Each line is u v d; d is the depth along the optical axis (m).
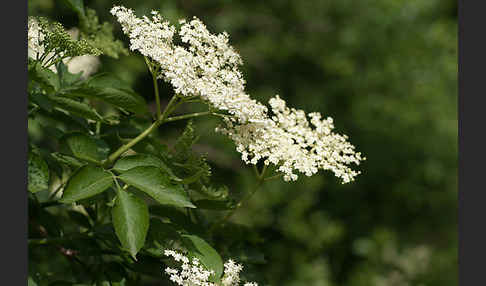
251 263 1.27
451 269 2.94
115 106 1.20
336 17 3.55
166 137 2.86
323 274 2.68
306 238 2.66
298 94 3.46
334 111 3.51
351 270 3.09
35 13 2.04
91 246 1.23
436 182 3.50
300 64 3.57
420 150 3.51
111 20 2.61
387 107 3.42
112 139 1.25
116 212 1.11
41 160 1.14
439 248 3.46
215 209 1.25
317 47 3.48
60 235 1.24
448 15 3.92
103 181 1.12
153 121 1.29
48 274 1.29
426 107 3.48
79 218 1.26
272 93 3.37
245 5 3.47
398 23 3.50
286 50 3.43
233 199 1.27
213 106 1.20
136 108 1.20
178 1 3.15
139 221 1.11
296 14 3.55
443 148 3.51
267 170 1.25
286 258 2.67
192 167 1.21
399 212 3.51
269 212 2.68
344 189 3.38
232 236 1.29
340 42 3.47
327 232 2.71
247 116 1.19
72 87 1.20
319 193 3.36
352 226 3.37
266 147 1.21
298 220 2.71
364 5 3.51
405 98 3.48
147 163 1.16
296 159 1.20
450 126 3.44
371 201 3.51
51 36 1.15
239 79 1.21
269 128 1.23
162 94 3.03
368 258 2.96
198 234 1.23
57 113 1.24
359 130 3.49
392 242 3.02
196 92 1.17
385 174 3.50
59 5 2.08
